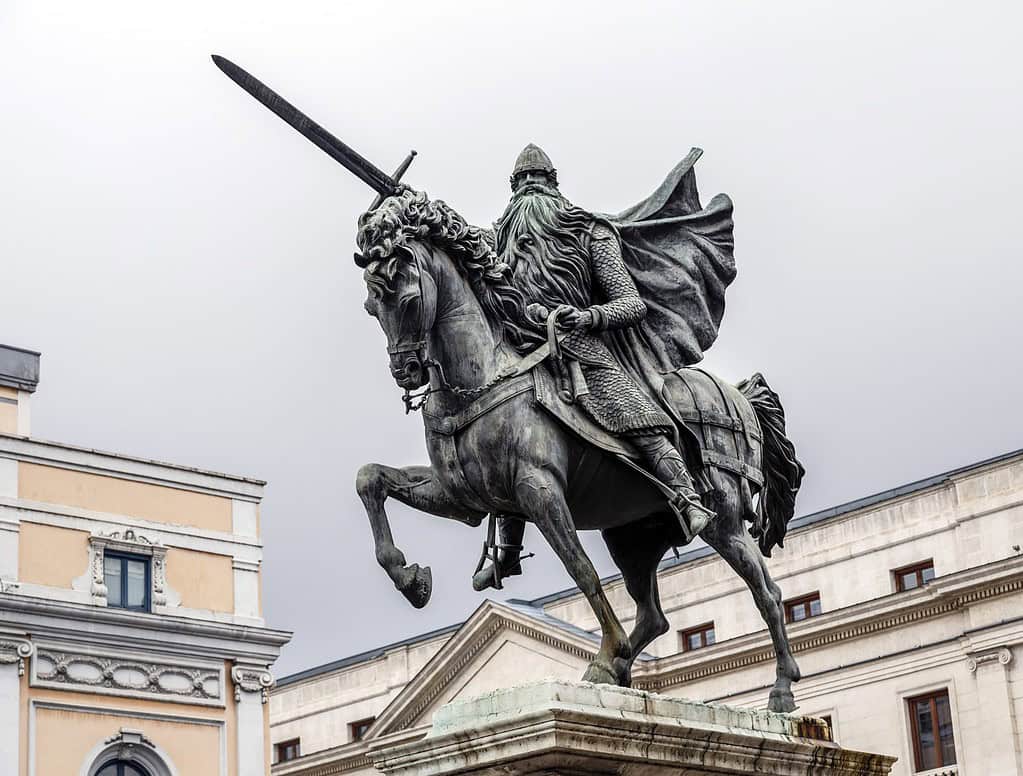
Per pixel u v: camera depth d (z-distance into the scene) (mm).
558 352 6262
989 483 28078
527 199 6754
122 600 28359
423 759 5719
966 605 27781
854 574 29578
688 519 6250
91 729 27281
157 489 29297
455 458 6215
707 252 7172
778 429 7254
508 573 6625
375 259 6043
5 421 29000
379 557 6285
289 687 38438
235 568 29891
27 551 27297
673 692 31031
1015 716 26922
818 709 29312
